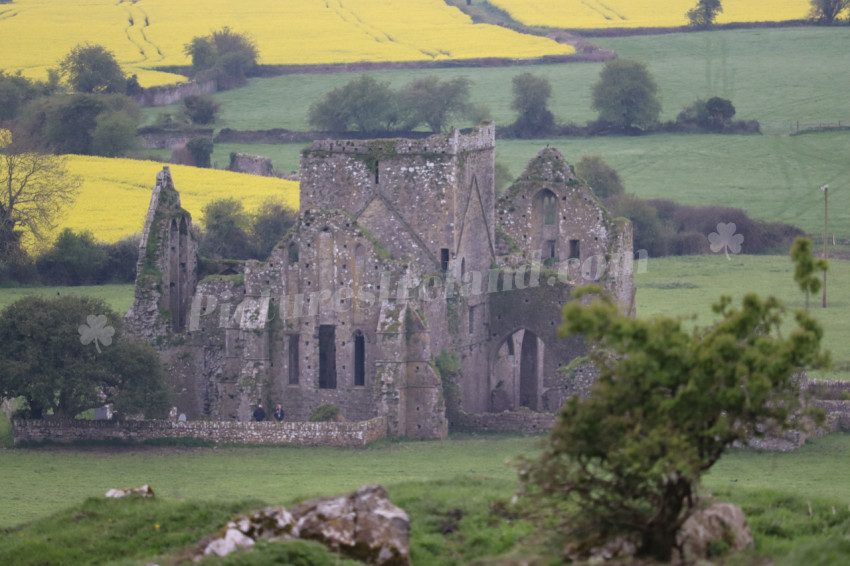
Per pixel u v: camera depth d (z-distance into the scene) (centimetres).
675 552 17312
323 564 16962
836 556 17000
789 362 16475
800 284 16875
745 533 18275
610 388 16800
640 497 17412
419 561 18438
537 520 19725
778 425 17238
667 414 16425
